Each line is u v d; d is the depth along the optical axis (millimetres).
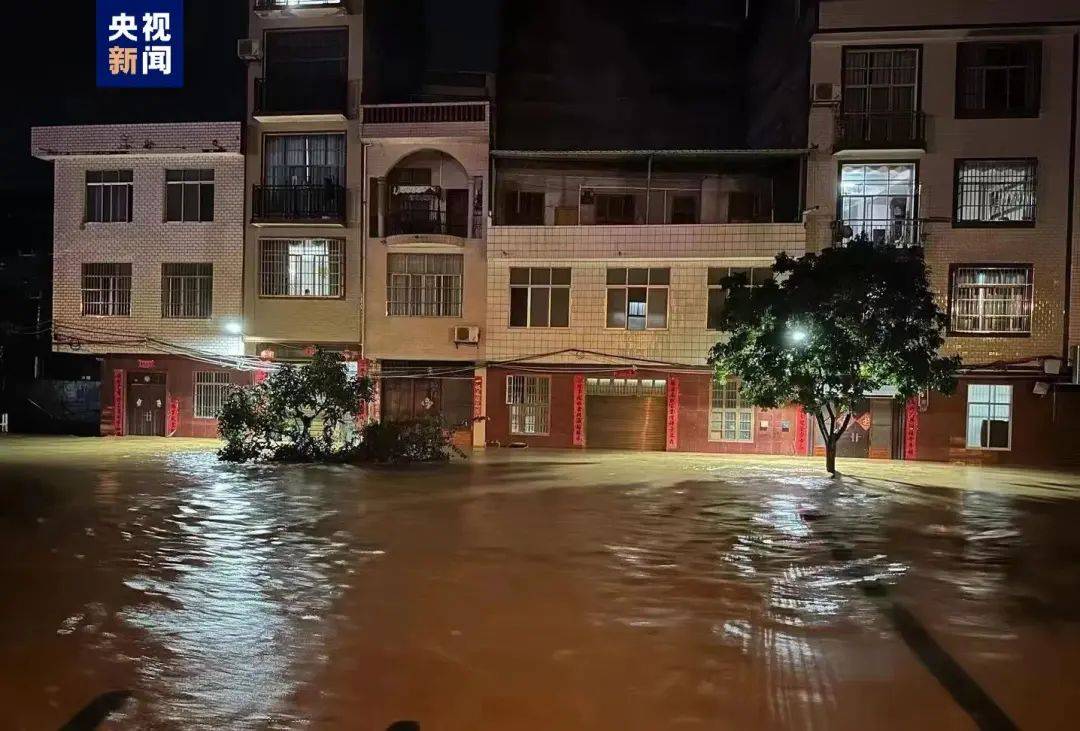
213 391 28500
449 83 31984
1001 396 25344
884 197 25781
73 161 28766
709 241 25906
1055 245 24875
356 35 27469
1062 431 24859
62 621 7461
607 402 27125
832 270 18844
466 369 27453
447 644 6961
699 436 26578
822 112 25812
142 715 5484
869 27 25328
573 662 6574
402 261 27688
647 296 26641
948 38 25219
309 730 5289
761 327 19359
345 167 27656
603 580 9273
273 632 7219
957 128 25250
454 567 9789
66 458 21766
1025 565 10484
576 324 26844
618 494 16359
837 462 24859
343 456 21516
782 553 11008
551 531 12227
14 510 13352
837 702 5848
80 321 28875
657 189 27938
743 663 6613
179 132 27828
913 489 18250
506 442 27266
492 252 26906
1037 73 24969
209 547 10695
